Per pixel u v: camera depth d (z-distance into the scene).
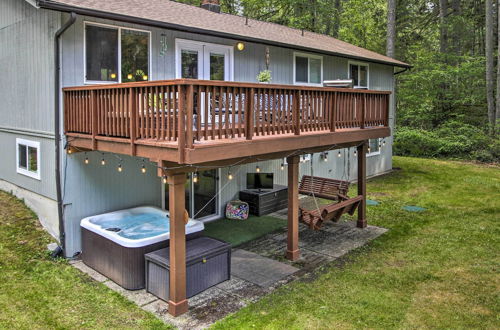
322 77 11.09
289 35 11.19
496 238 7.45
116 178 6.91
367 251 6.90
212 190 8.78
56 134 6.23
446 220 8.73
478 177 13.39
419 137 17.27
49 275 5.75
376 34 22.72
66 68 6.16
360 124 7.71
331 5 23.23
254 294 5.29
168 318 4.66
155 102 4.93
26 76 7.16
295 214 6.50
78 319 4.61
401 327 4.45
